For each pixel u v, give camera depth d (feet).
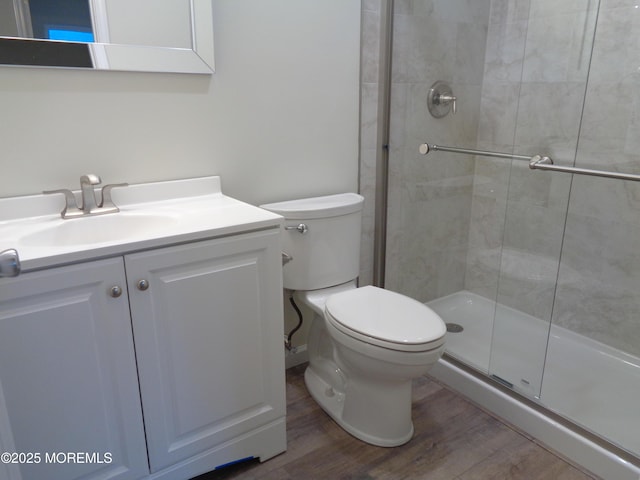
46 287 3.50
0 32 4.18
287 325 6.81
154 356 4.15
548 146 6.93
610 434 5.16
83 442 3.96
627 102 6.02
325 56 6.15
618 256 6.41
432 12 6.82
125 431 4.16
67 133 4.67
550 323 7.21
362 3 6.28
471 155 7.90
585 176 6.55
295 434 5.60
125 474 4.27
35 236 4.19
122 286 3.83
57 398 3.75
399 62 6.75
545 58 6.77
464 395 6.28
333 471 5.04
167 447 4.46
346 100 6.52
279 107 5.94
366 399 5.34
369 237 7.35
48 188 4.69
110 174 4.98
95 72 4.67
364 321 5.00
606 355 6.64
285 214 5.63
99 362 3.88
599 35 6.15
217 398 4.64
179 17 4.93
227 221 4.42
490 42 7.46
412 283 7.96
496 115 7.57
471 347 7.00
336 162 6.67
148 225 4.70
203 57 5.14
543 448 5.34
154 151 5.18
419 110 7.16
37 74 4.41
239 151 5.77
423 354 4.69
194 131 5.38
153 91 5.03
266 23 5.58
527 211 7.28
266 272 4.62
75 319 3.69
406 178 7.36
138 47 4.78
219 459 4.83
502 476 4.94
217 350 4.51
